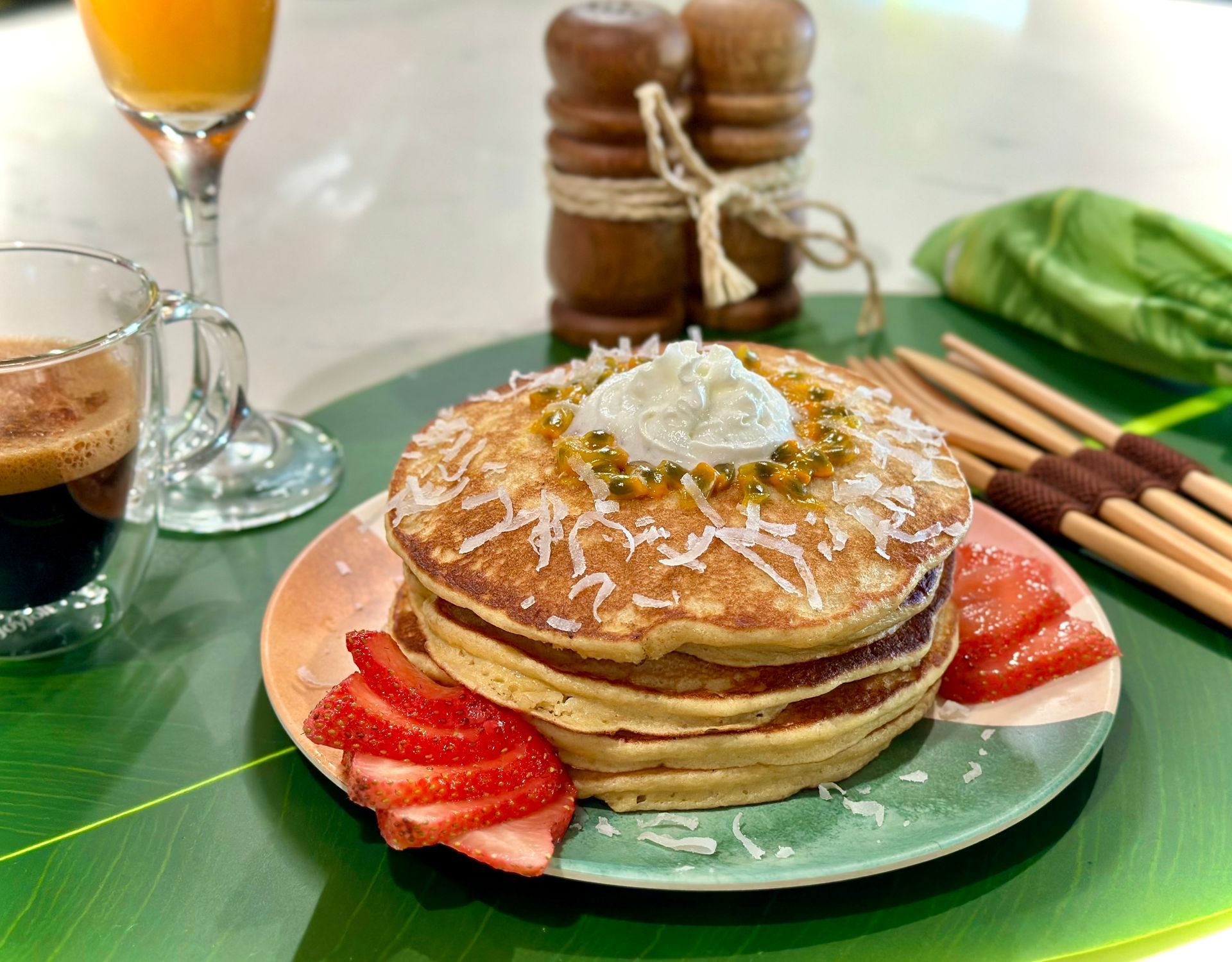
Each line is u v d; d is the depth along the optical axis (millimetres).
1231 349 579
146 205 775
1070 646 439
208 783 431
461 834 385
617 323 628
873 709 409
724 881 378
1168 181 778
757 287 640
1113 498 511
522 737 400
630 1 618
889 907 394
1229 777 429
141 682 466
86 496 457
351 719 396
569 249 616
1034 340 644
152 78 505
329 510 542
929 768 417
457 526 425
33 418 445
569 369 483
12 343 477
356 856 410
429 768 393
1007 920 391
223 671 470
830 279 712
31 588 467
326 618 460
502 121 923
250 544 525
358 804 394
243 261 748
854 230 635
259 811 423
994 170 816
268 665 437
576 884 400
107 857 410
